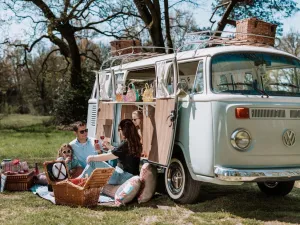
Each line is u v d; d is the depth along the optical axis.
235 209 5.97
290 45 25.03
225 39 6.74
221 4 19.61
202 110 5.71
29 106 46.59
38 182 7.32
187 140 5.97
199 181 6.03
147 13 20.70
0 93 41.06
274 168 5.65
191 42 6.18
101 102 8.65
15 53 32.34
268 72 6.17
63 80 27.45
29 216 5.30
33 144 15.05
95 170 5.68
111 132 7.84
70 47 25.17
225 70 5.91
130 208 5.95
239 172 5.32
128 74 8.18
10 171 7.06
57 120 25.98
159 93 6.49
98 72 8.90
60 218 5.23
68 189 5.88
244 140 5.47
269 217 5.58
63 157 6.99
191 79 6.34
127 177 6.55
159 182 7.71
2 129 24.47
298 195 7.04
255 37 7.00
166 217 5.48
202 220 5.36
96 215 5.50
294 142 5.81
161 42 20.05
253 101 5.63
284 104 5.76
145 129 6.83
